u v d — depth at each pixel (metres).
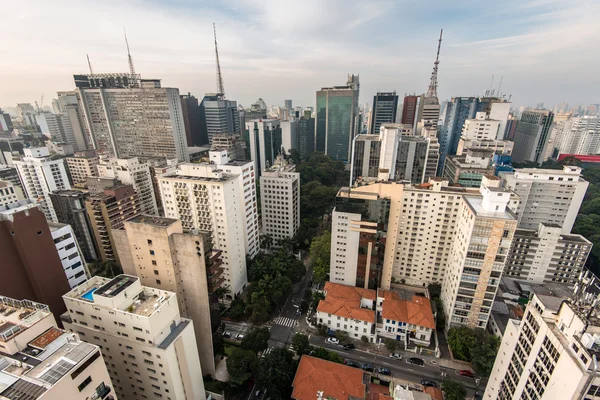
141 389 63.25
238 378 73.25
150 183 165.38
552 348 42.66
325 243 122.69
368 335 93.19
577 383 37.09
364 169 174.50
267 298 105.56
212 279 80.25
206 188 102.56
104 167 153.25
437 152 179.50
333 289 104.19
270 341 93.81
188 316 77.56
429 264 110.88
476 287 86.31
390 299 98.25
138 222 71.62
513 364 53.62
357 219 99.38
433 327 88.44
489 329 94.50
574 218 131.50
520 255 113.06
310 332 97.62
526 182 131.50
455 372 83.19
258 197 189.88
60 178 151.88
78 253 87.88
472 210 82.69
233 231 108.25
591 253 129.38
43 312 46.53
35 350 42.50
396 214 99.12
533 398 45.88
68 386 39.25
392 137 154.50
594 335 37.62
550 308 45.88
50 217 151.38
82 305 59.09
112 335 59.34
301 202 178.12
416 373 82.88
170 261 71.56
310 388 70.06
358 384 71.06
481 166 161.62
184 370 62.00
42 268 71.81
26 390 36.78
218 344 87.94
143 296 62.44
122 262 80.06
